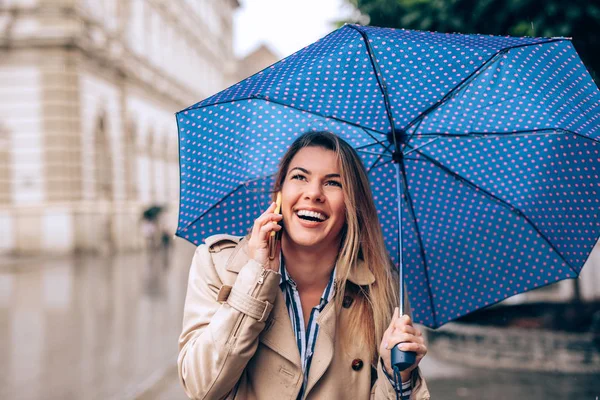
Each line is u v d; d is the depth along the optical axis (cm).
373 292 182
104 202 2673
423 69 172
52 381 646
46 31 2380
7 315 1100
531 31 503
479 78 177
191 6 4288
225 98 170
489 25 547
